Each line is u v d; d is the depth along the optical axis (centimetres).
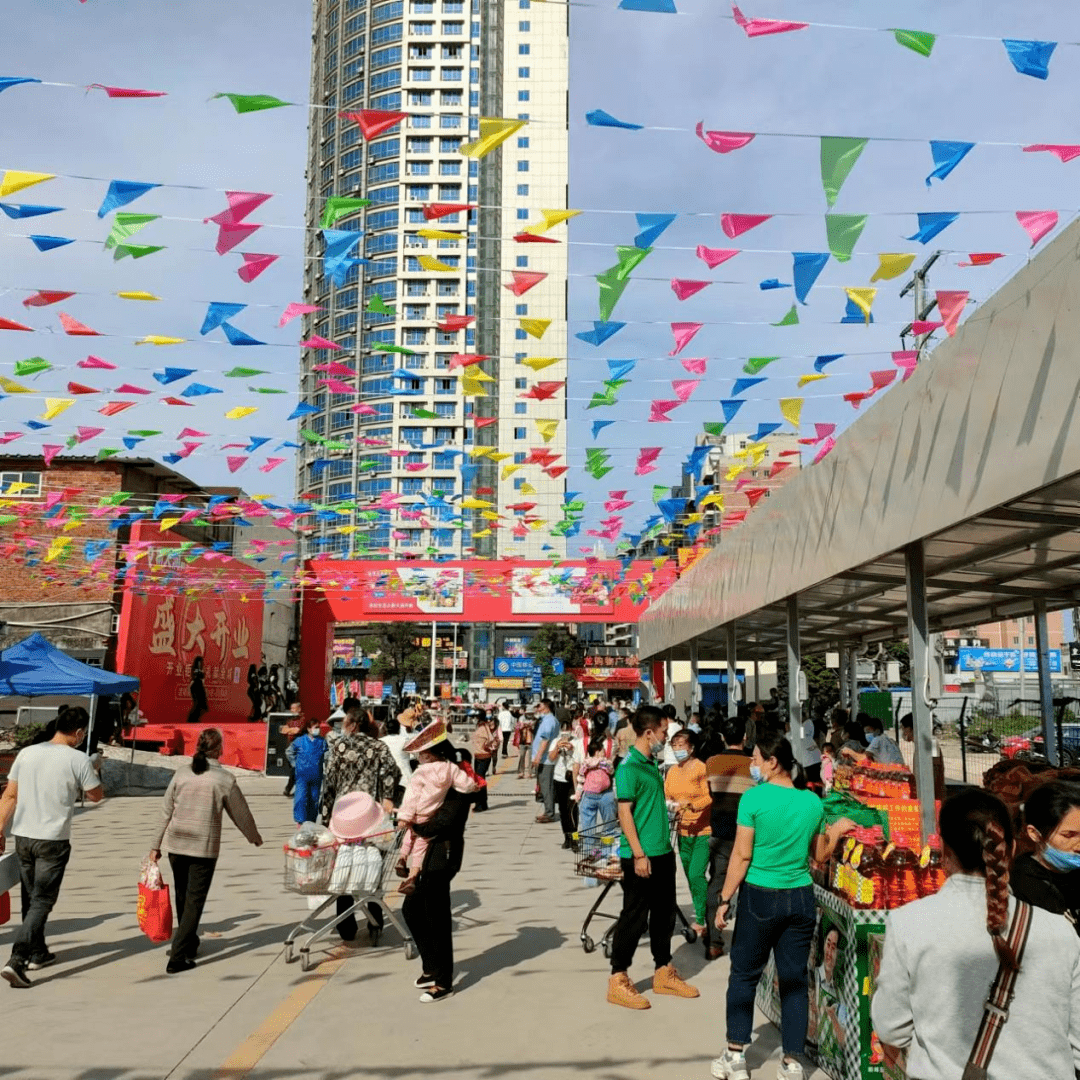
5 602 2427
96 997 590
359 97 10306
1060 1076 244
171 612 2548
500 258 5912
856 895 459
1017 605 1321
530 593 3047
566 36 10106
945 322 630
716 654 2714
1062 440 537
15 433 1091
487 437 6694
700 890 729
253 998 589
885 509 800
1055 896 326
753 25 446
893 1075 425
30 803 642
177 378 797
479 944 728
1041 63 452
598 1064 482
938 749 1019
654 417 858
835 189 499
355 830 693
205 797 667
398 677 8088
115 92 471
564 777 1232
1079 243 522
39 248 591
